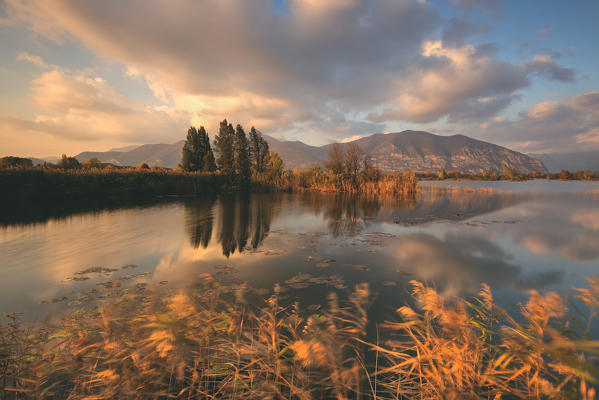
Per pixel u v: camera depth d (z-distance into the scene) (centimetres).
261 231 959
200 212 1409
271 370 213
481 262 622
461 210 1562
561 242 814
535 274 549
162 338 201
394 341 298
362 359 269
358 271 559
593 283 154
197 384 214
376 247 753
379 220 1211
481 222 1162
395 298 428
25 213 1291
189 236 870
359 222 1155
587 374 131
